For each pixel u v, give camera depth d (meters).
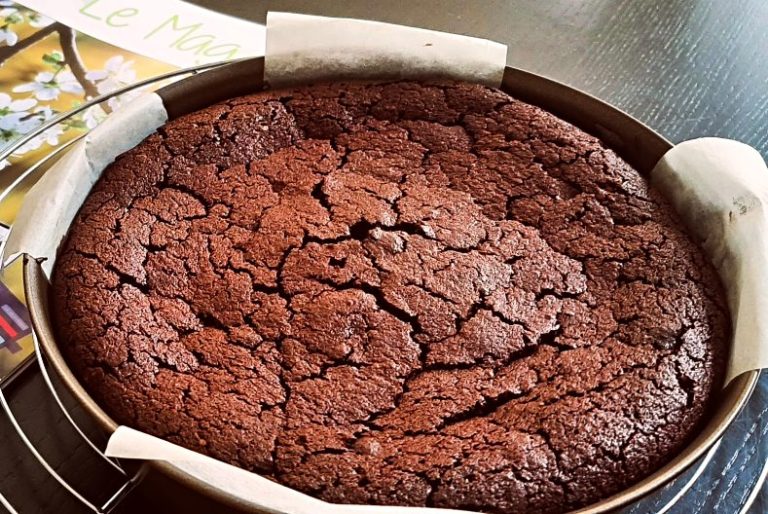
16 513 0.49
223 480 0.43
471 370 0.48
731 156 0.52
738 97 0.66
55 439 0.51
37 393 0.52
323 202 0.52
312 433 0.46
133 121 0.53
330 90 0.55
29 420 0.51
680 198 0.53
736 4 0.71
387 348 0.48
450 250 0.51
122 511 0.49
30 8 0.66
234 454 0.46
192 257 0.50
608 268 0.51
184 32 0.66
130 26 0.66
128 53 0.64
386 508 0.43
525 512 0.45
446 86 0.56
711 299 0.50
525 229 0.52
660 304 0.50
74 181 0.51
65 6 0.66
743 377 0.48
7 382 0.52
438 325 0.49
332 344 0.48
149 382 0.47
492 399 0.47
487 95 0.55
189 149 0.53
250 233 0.51
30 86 0.62
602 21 0.70
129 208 0.52
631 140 0.54
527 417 0.47
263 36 0.66
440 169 0.53
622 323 0.49
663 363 0.48
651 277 0.51
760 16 0.71
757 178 0.51
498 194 0.53
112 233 0.51
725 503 0.51
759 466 0.52
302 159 0.54
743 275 0.50
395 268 0.50
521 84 0.56
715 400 0.48
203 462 0.43
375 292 0.49
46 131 0.60
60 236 0.51
